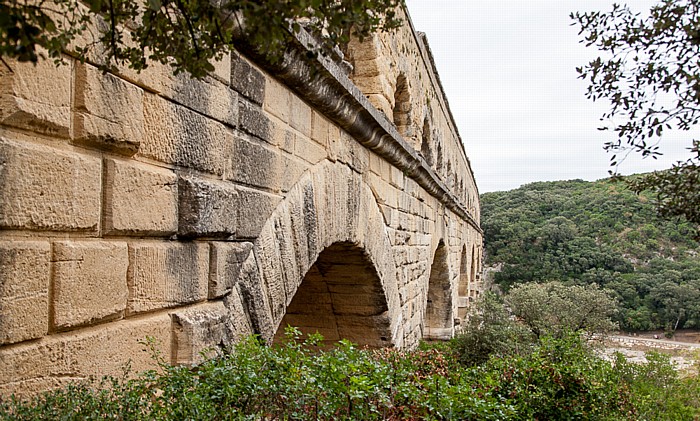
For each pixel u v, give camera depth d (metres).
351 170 6.07
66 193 2.25
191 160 3.05
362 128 5.92
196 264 3.12
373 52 6.98
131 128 2.57
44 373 2.16
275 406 3.08
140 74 2.63
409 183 9.38
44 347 2.16
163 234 2.85
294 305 8.12
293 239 4.45
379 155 7.23
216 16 1.70
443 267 15.87
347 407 3.61
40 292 2.14
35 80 2.11
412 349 9.70
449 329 17.50
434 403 4.63
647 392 13.03
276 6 1.42
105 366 2.45
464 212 19.25
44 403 1.99
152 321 2.77
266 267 3.93
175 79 2.90
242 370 2.83
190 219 3.01
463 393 4.98
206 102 3.19
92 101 2.35
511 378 7.68
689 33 2.69
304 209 4.68
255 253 3.79
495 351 13.13
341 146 5.71
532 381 7.56
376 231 7.17
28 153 2.08
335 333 8.02
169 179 2.87
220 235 3.33
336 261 6.97
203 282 3.18
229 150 3.45
